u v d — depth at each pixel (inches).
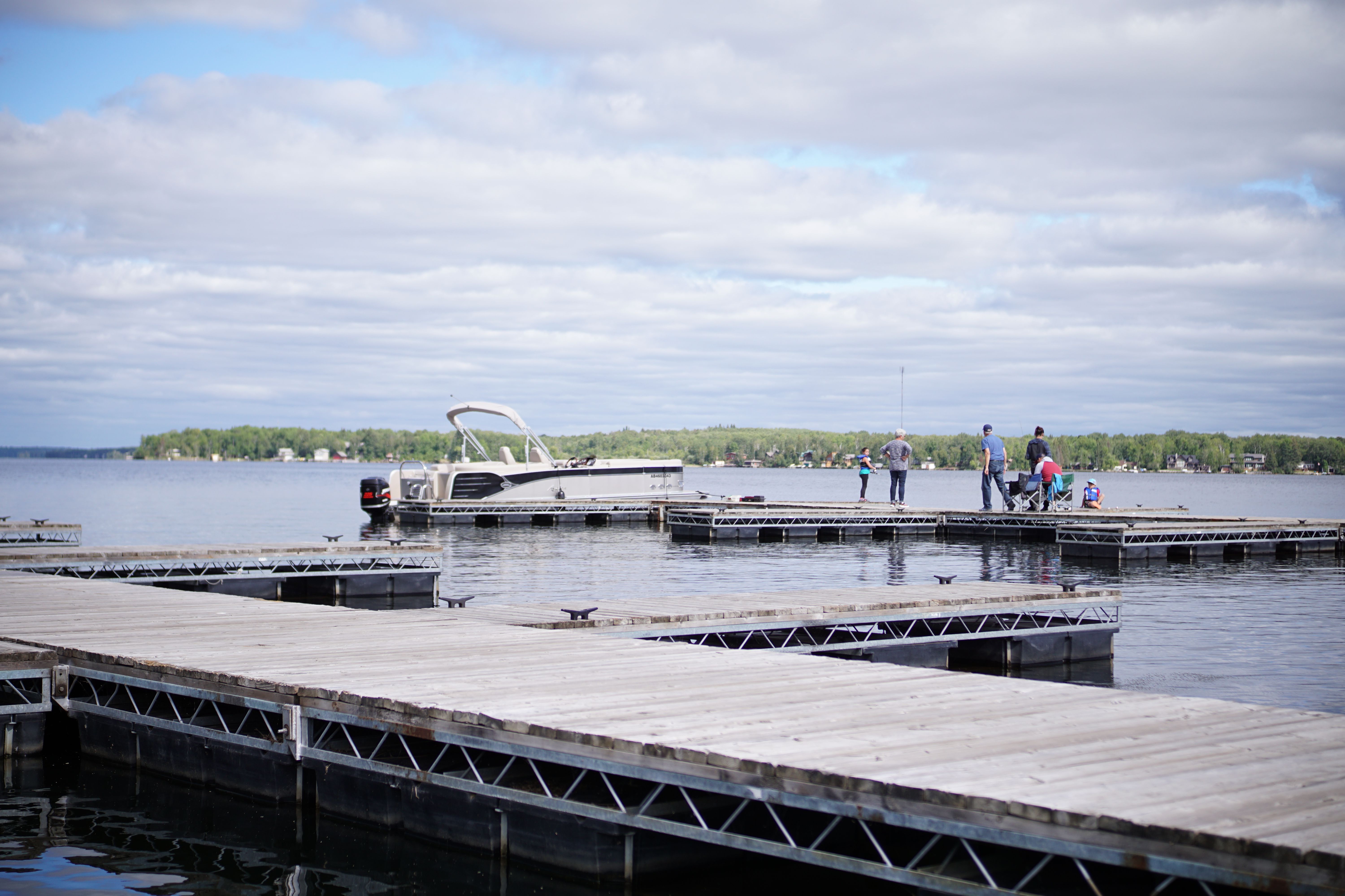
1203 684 433.1
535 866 247.3
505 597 680.4
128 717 326.6
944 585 561.3
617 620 419.8
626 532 1349.7
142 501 2385.6
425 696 263.6
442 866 251.1
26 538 1027.9
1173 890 182.9
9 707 332.2
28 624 396.5
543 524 1497.3
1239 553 1087.0
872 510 1405.0
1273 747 211.9
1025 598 499.2
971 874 191.9
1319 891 149.9
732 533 1231.5
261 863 255.8
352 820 282.0
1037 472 1268.5
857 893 234.1
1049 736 221.1
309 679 287.1
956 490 4052.7
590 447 4808.1
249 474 6127.0
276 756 294.4
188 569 677.9
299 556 698.8
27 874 249.1
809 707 249.8
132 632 376.8
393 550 729.6
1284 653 502.6
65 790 311.4
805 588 730.2
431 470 1561.3
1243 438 6870.1
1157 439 6840.6
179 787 315.3
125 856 261.1
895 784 186.7
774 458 6943.9
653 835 236.8
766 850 203.6
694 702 256.1
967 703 254.4
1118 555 974.4
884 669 300.4
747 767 202.8
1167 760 203.0
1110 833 167.5
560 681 283.1
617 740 219.6
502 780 249.1
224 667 306.0
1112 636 504.1
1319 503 2864.2
